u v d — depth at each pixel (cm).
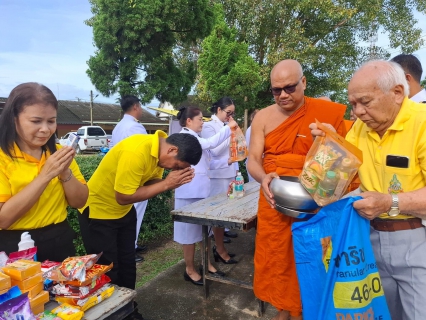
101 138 2114
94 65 1180
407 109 150
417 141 148
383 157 158
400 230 160
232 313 270
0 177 149
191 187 323
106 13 1116
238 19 1259
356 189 203
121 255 250
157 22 1089
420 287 156
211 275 289
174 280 324
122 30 1126
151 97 1164
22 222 159
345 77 1341
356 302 148
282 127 219
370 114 147
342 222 150
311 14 1259
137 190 211
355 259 149
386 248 163
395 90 147
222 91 1052
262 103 1279
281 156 216
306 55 1208
